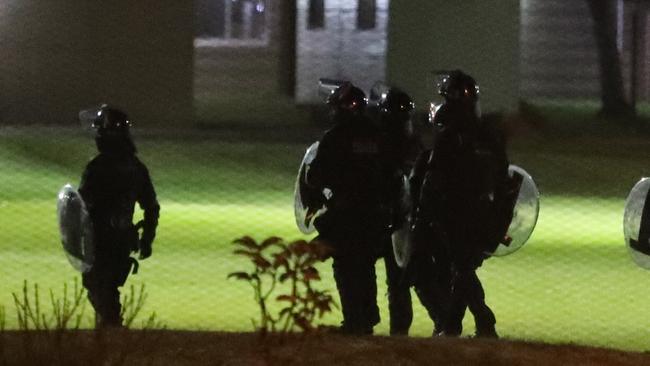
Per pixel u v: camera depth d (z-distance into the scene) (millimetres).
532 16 149750
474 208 40438
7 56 120750
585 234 73062
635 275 59406
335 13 132125
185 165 97000
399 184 40031
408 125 42031
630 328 47562
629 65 160875
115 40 121062
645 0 157125
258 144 106312
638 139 118812
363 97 39406
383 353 32625
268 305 49250
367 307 39656
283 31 144625
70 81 121188
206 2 148375
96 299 41625
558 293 54750
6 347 31641
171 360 31109
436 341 34594
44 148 100750
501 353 33344
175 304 49562
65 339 32344
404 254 41219
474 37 124438
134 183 42188
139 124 120688
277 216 77250
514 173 41500
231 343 33062
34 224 71875
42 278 55062
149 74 121125
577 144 114438
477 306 40812
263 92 145500
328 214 39406
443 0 123500
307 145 107312
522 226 41906
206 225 72812
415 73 124062
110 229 41562
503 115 123750
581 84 150000
